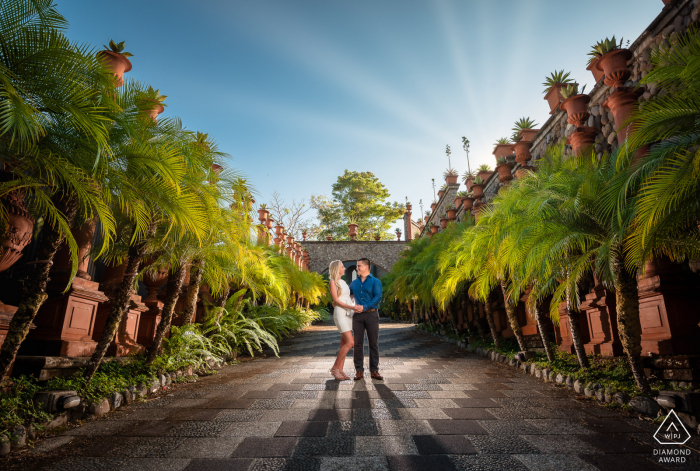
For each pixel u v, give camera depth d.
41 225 3.89
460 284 9.31
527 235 4.42
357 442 2.68
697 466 2.28
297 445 2.62
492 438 2.77
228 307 8.47
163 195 3.22
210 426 3.06
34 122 2.12
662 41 4.96
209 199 3.91
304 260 25.61
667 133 3.02
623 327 3.84
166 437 2.80
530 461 2.36
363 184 43.06
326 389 4.43
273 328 10.34
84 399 3.43
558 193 4.34
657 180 3.08
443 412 3.47
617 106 4.80
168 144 3.40
